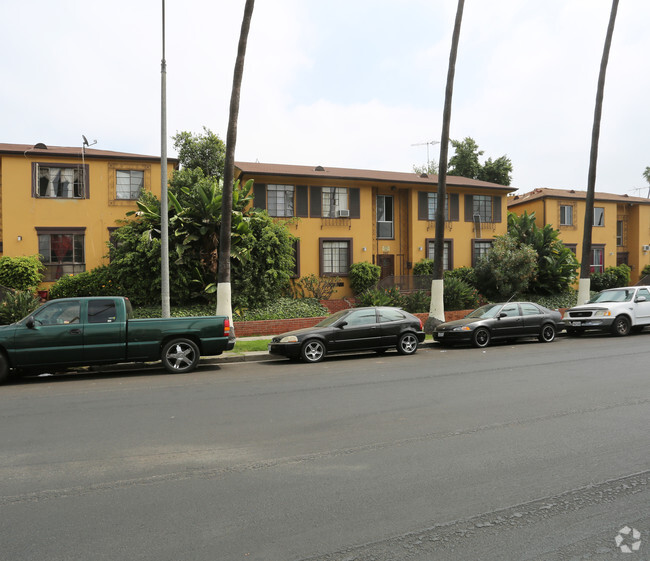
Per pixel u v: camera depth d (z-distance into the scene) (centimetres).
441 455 497
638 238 3481
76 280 1952
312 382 915
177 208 1888
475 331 1455
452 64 1677
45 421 655
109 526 358
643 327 1869
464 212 2830
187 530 350
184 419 654
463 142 4006
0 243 2189
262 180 2411
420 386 852
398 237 2767
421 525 353
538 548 321
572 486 416
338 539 335
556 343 1515
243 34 1396
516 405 698
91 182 2191
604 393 762
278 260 2023
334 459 492
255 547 326
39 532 350
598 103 2047
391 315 1336
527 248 2388
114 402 770
